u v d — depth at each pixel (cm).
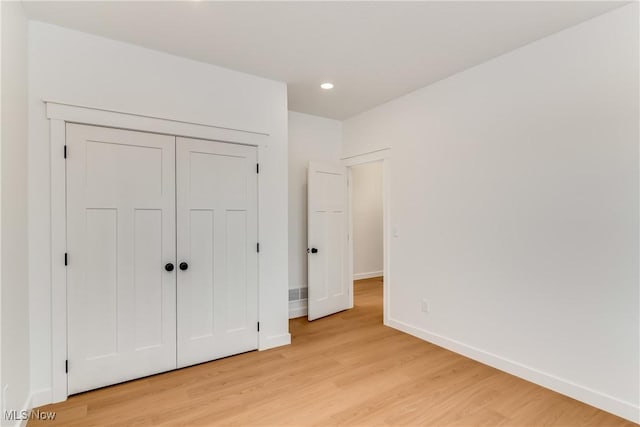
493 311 280
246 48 263
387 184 389
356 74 313
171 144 273
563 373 236
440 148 327
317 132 447
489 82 284
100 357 243
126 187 254
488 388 245
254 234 314
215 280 293
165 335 269
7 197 179
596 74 221
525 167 259
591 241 224
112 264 248
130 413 213
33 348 219
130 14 216
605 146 218
